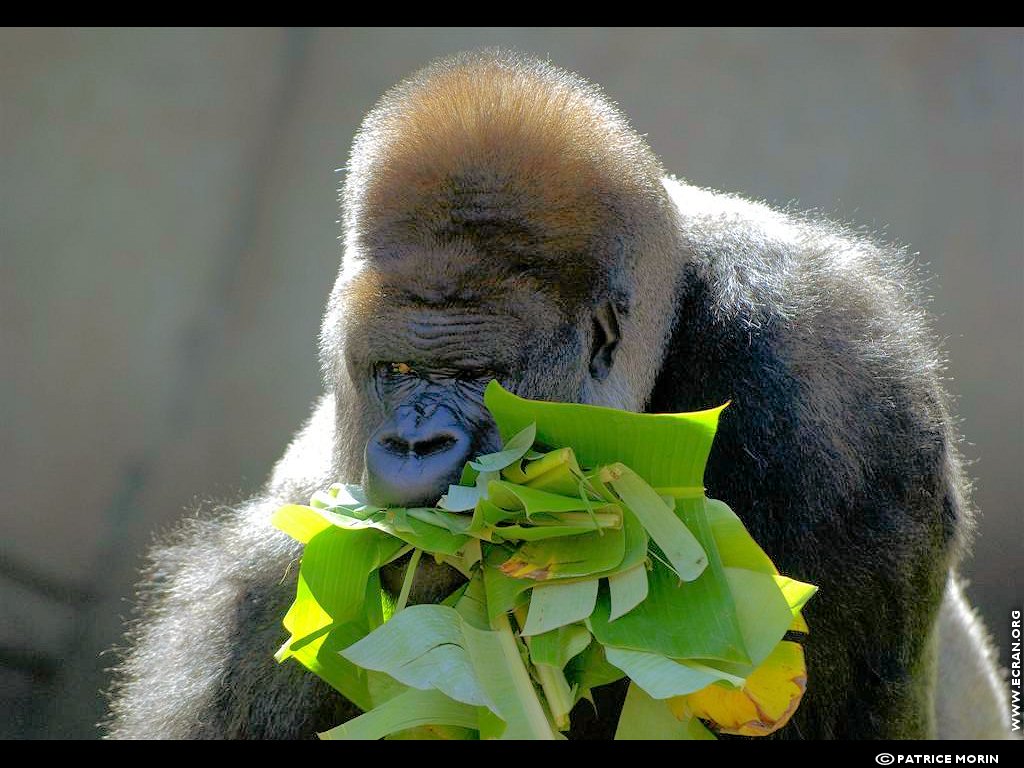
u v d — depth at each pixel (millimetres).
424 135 7934
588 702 9188
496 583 7035
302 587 7504
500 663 6816
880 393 9227
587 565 6836
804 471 8867
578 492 7027
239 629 9500
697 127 29875
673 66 30266
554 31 30656
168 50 29500
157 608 11289
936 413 9672
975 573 23000
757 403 8961
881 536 8977
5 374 26406
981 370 28172
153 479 26641
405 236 7820
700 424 6855
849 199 29422
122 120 28719
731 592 6871
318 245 29422
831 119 29859
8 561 23203
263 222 29484
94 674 19625
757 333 9086
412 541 7020
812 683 8719
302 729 9133
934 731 10703
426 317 7770
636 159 8656
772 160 29719
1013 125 29688
